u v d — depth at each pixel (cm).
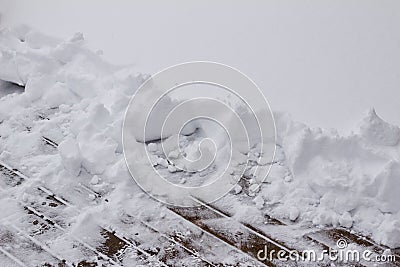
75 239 761
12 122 919
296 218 778
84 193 817
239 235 763
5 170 848
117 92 894
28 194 815
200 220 781
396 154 801
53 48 985
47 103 946
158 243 756
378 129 813
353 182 782
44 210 796
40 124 912
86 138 853
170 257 741
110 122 879
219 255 743
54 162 849
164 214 786
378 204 772
